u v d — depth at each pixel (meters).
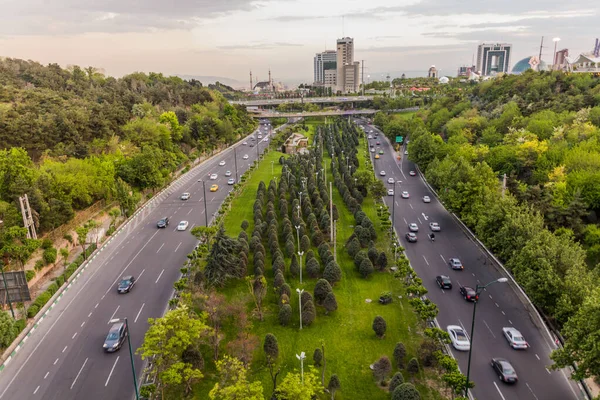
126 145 122.25
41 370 46.78
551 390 42.75
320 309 58.50
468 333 52.31
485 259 73.25
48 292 61.72
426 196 108.25
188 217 96.31
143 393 40.16
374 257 69.88
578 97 126.50
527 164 98.81
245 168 142.50
